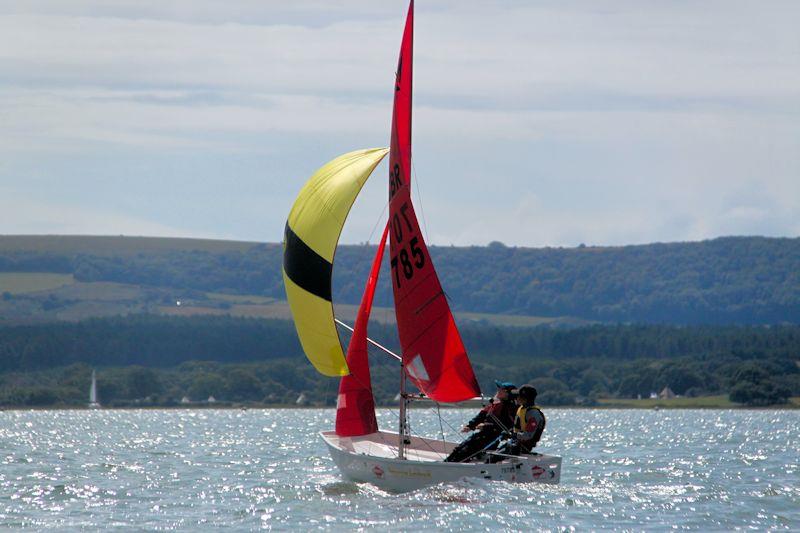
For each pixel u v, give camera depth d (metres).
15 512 83.94
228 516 80.69
